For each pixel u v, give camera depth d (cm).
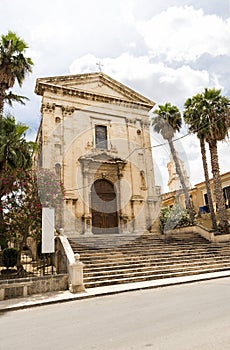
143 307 544
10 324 484
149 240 1348
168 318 437
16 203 1025
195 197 2456
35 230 1066
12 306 627
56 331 412
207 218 2155
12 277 978
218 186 1673
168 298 624
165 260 1113
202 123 1730
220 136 1689
